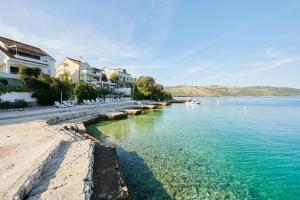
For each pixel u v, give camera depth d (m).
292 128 24.48
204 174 10.84
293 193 9.00
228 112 46.41
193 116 37.44
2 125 16.69
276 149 15.32
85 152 9.95
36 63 45.25
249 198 8.59
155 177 10.39
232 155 13.91
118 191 7.19
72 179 7.07
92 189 7.04
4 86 29.44
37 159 8.36
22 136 12.86
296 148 15.58
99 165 9.44
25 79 33.44
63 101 37.69
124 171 11.05
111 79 83.50
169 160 12.85
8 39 44.84
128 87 86.00
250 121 30.69
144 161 12.62
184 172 11.05
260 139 18.59
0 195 5.64
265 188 9.42
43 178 7.17
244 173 11.01
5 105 27.14
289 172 11.12
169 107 64.50
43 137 12.62
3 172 7.47
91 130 21.81
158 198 8.48
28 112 25.88
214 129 23.53
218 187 9.47
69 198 5.89
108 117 29.14
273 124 27.80
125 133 20.73
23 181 6.35
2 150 10.06
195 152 14.53
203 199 8.47
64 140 12.06
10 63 39.69
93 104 45.81
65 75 45.78
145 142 17.17
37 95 33.75
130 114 36.34
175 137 19.12
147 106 52.94
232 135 20.22
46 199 5.85
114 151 11.70
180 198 8.52
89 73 69.06
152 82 90.69
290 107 64.56
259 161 12.80
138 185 9.55
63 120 22.72
